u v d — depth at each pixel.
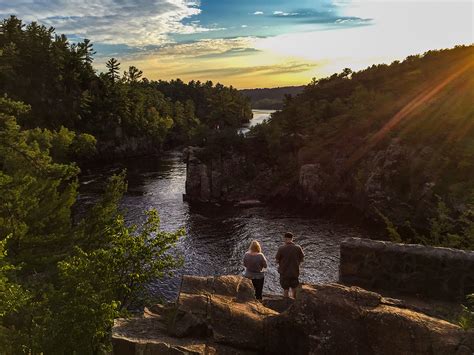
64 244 17.05
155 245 11.16
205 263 34.00
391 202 52.59
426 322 4.55
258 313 5.57
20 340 10.01
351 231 44.44
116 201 18.03
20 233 16.23
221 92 127.00
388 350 4.48
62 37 119.44
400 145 56.50
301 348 4.90
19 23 110.44
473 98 64.25
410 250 7.96
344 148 64.56
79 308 8.80
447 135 55.31
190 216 50.88
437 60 119.12
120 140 111.81
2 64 88.38
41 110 99.25
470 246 10.10
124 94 124.12
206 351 4.75
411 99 74.50
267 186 66.81
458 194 44.88
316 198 62.38
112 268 10.12
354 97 88.50
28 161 21.16
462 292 7.52
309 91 120.00
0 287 10.27
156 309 6.05
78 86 114.44
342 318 4.80
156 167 89.00
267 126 77.94
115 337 4.95
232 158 68.56
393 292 8.02
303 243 39.25
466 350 4.16
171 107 159.75
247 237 41.56
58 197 19.14
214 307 5.44
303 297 5.09
